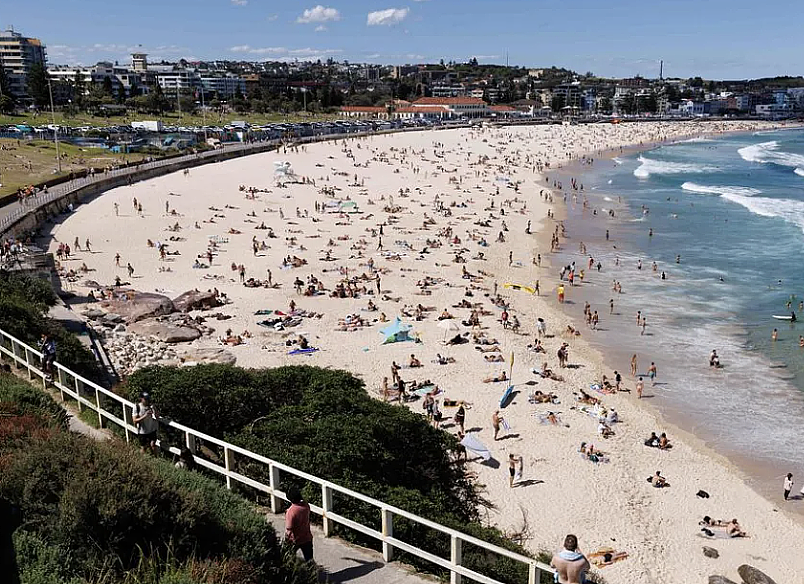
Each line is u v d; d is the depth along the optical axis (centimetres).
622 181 11150
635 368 3778
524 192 9825
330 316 4456
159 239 6388
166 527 873
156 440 1371
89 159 10456
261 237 6625
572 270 5409
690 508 2533
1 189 7450
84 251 5875
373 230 6975
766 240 6706
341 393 1961
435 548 1295
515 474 2670
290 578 914
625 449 2930
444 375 3609
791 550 2316
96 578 789
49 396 1656
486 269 5766
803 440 3022
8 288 3381
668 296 5041
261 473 1448
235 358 3591
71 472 916
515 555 920
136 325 3891
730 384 3578
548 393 3434
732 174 12044
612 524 2411
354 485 1448
